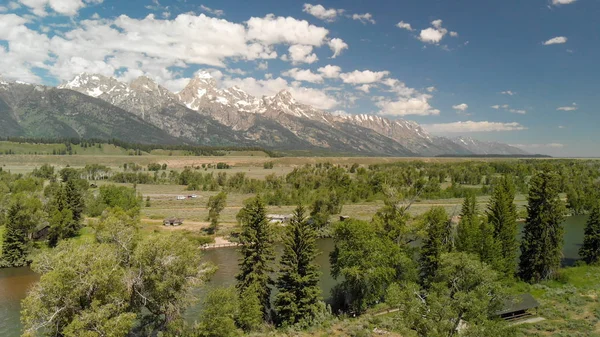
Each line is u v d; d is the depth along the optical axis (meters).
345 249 63.69
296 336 49.50
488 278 33.75
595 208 86.12
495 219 73.75
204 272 50.19
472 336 30.66
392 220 71.19
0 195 123.94
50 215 106.44
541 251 74.25
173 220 130.62
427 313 33.53
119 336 39.09
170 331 45.09
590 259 86.06
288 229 60.56
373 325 52.12
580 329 50.44
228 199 182.50
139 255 44.56
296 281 56.00
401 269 64.81
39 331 55.31
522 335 48.69
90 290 40.50
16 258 91.31
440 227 66.38
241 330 50.56
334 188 184.38
